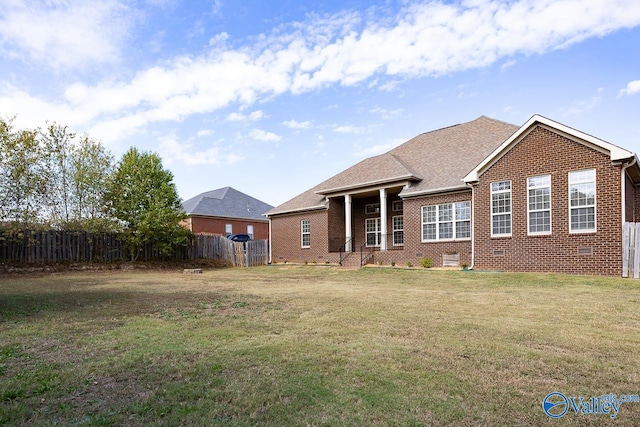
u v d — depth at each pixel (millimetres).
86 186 22656
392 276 15469
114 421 2965
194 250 26656
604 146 12773
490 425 2926
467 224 17281
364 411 3135
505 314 7223
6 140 9641
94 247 22453
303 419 3002
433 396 3434
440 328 6051
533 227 14539
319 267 21641
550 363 4344
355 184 22016
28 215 10469
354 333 5730
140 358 4531
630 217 14758
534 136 14617
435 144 23016
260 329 6031
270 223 28250
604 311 7402
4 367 4246
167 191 24031
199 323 6523
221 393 3500
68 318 7066
